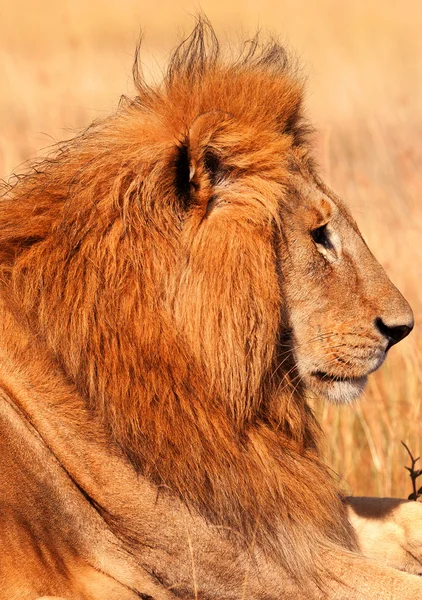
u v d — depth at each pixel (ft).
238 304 27.32
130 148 27.53
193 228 27.20
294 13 188.96
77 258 27.09
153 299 26.84
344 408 41.16
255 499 27.73
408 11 196.75
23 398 26.99
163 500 27.02
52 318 27.12
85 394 27.20
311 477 29.40
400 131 93.61
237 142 27.78
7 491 26.25
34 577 26.35
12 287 27.55
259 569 27.61
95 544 27.22
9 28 159.84
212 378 27.25
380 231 54.75
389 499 32.32
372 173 75.66
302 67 33.37
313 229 29.14
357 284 29.50
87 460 27.04
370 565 28.55
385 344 29.63
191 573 27.30
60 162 28.89
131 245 26.94
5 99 92.68
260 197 27.76
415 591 27.76
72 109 86.63
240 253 27.30
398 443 40.01
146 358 26.73
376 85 116.47
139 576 27.43
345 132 94.38
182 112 28.19
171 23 188.55
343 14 187.11
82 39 138.62
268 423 29.04
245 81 29.19
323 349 29.30
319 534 28.89
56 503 26.84
